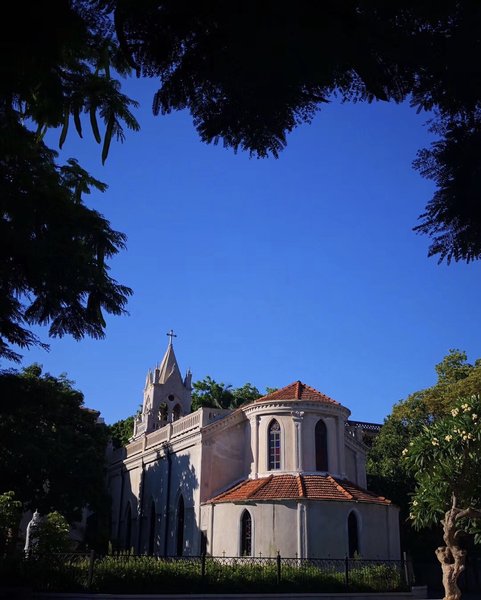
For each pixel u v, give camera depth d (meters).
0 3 4.31
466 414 17.86
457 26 4.34
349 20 4.39
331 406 34.41
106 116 8.25
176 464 38.03
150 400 49.47
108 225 17.05
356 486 33.06
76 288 15.53
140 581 21.06
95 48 5.23
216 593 21.69
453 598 17.27
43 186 15.59
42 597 19.64
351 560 26.02
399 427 42.56
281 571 23.48
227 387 66.94
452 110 4.78
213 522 32.12
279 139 5.29
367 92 4.84
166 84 5.00
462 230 5.15
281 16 4.36
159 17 4.58
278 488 31.11
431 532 37.88
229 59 4.75
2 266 14.72
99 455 38.47
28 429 33.81
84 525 49.09
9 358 17.08
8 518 22.98
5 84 4.92
